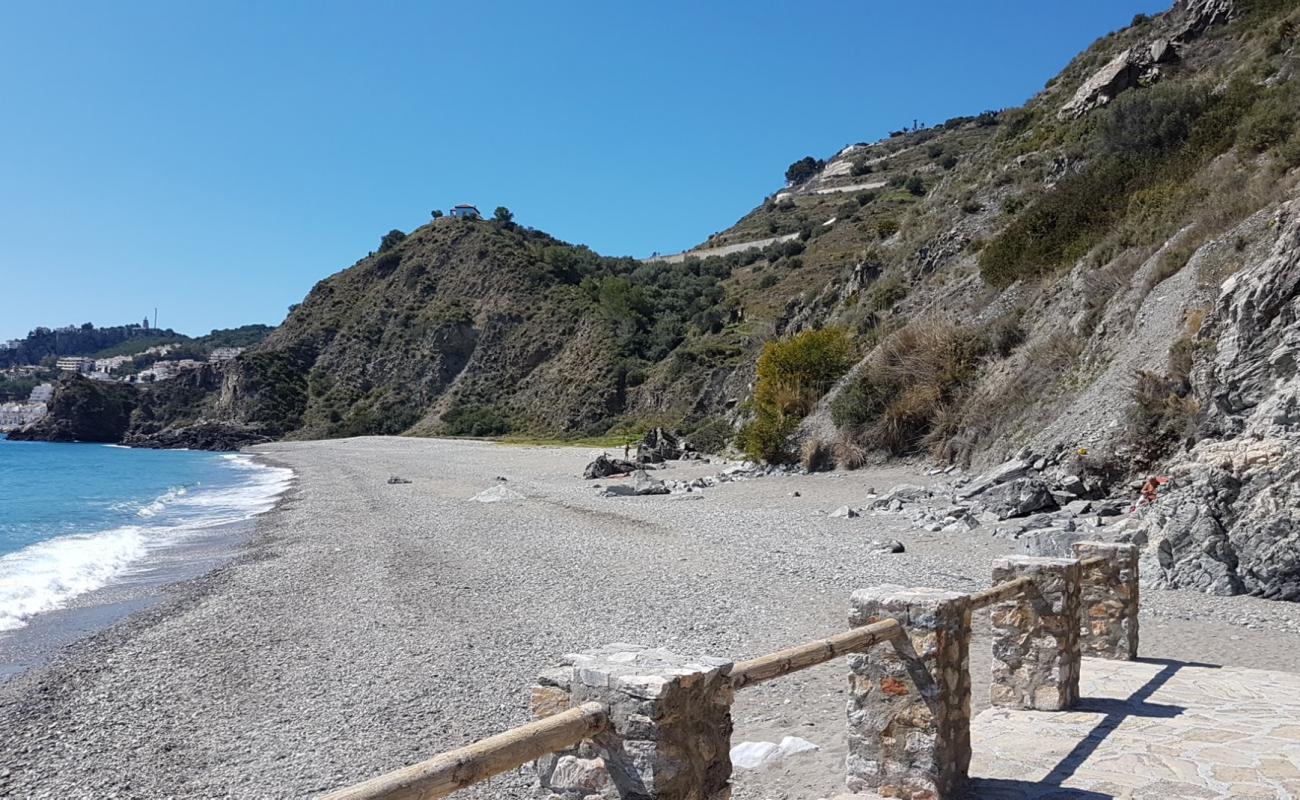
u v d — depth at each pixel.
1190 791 5.03
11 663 11.74
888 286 36.19
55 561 20.88
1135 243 23.77
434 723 8.20
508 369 98.75
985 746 5.92
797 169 166.62
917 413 26.58
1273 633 9.36
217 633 12.70
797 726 7.18
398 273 118.88
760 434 30.67
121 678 10.69
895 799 5.08
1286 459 11.50
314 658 10.92
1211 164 24.11
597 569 15.58
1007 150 39.28
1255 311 14.92
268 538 23.58
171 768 7.67
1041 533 13.91
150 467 64.56
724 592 12.95
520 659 10.13
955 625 5.15
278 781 7.14
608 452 56.88
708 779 3.43
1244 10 33.81
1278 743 5.84
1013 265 28.97
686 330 88.94
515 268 111.00
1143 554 12.27
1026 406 22.92
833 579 13.41
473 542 20.06
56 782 7.53
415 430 94.56
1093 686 7.40
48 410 113.12
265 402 103.25
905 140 145.88
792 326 47.62
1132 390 18.14
